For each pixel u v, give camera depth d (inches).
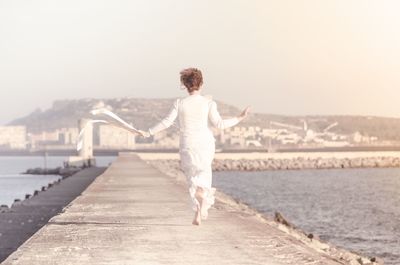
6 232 837.2
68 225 540.4
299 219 1800.0
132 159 3612.2
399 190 3223.4
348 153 6673.2
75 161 4616.1
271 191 3112.7
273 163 5994.1
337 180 4185.5
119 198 852.6
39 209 1187.9
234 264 361.7
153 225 539.5
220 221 564.1
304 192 3051.2
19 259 376.5
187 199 836.0
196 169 469.4
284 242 441.4
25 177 5044.3
